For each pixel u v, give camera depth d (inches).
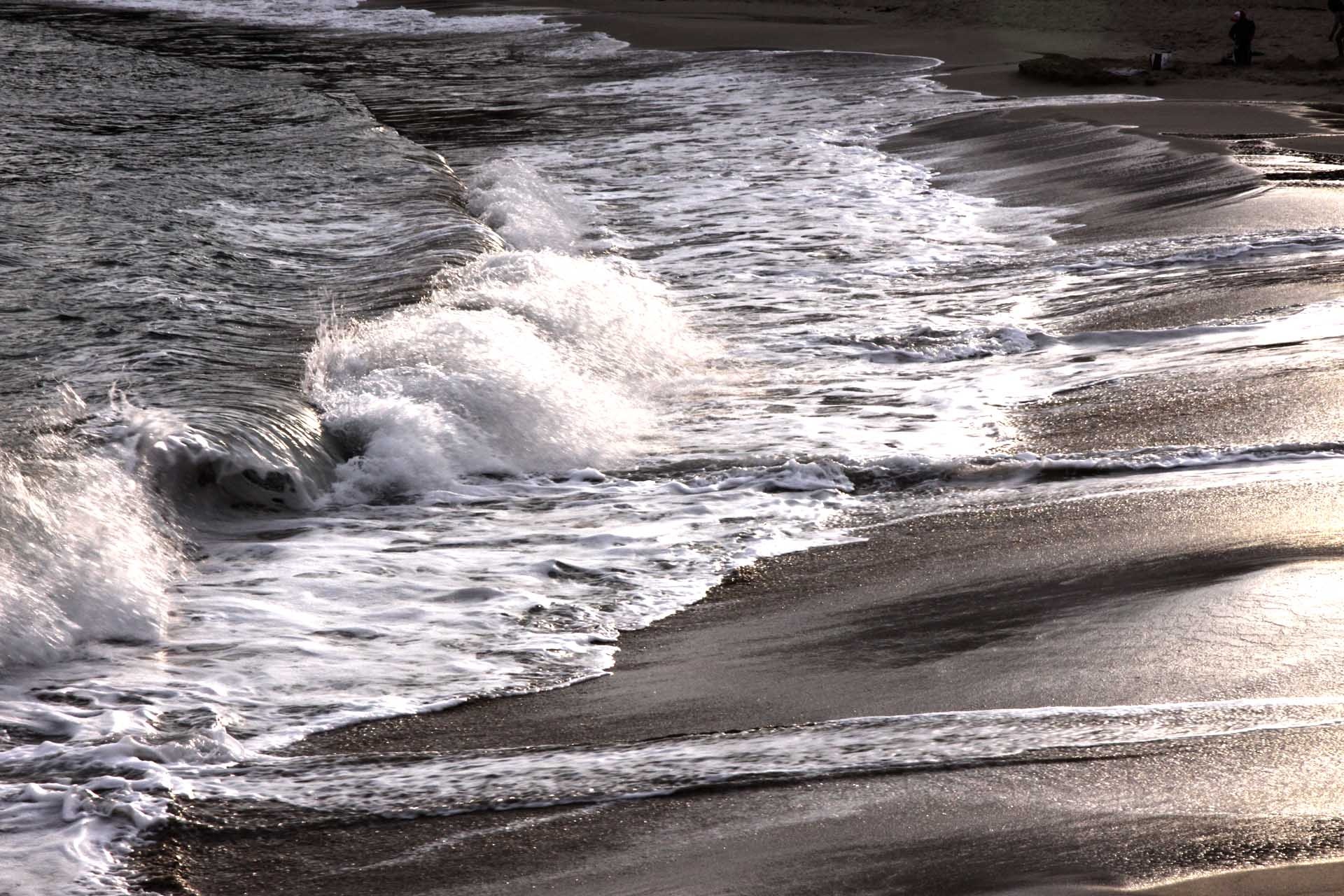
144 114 3024.1
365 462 1063.6
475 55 4335.6
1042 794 525.0
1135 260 1727.4
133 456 983.6
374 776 611.8
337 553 926.4
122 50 4114.2
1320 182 2064.5
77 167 2391.7
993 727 599.2
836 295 1695.4
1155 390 1184.8
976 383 1290.6
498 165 2503.7
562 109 3383.4
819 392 1294.3
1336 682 611.8
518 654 764.6
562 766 608.4
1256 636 669.9
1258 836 472.7
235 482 1000.2
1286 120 2728.8
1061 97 3299.7
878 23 4926.2
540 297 1462.8
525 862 524.4
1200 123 2696.9
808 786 558.3
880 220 2142.0
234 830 564.1
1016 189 2301.9
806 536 938.7
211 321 1449.3
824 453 1102.4
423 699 708.7
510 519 997.2
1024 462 1032.2
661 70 3991.1
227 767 627.2
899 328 1497.3
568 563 903.7
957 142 2753.4
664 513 997.2
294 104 3233.3
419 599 845.8
